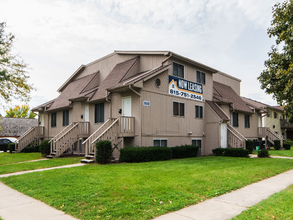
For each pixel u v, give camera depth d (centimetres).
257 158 1448
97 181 758
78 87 2030
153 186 694
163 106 1515
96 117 1673
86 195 619
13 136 3572
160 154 1324
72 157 1491
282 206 528
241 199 609
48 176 856
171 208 532
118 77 1628
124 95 1466
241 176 845
